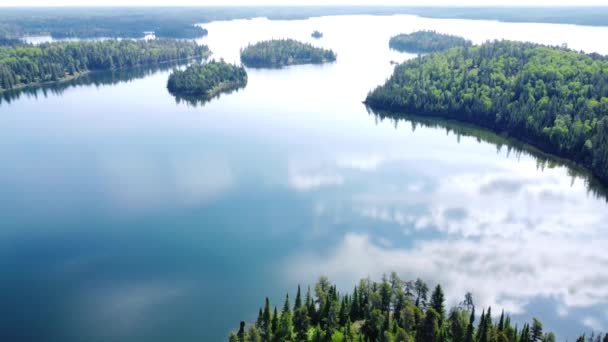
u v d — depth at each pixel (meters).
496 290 117.06
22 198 168.62
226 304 112.56
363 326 96.06
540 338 91.56
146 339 101.69
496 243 137.62
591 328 105.06
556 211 157.12
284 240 139.75
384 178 184.75
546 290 117.31
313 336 92.56
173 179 184.62
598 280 121.12
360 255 131.75
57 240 141.50
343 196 168.25
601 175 178.62
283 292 116.69
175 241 140.25
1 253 134.25
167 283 120.44
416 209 158.12
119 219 153.88
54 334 103.75
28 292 117.50
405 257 130.62
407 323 92.94
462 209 158.25
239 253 133.50
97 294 116.62
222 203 164.25
